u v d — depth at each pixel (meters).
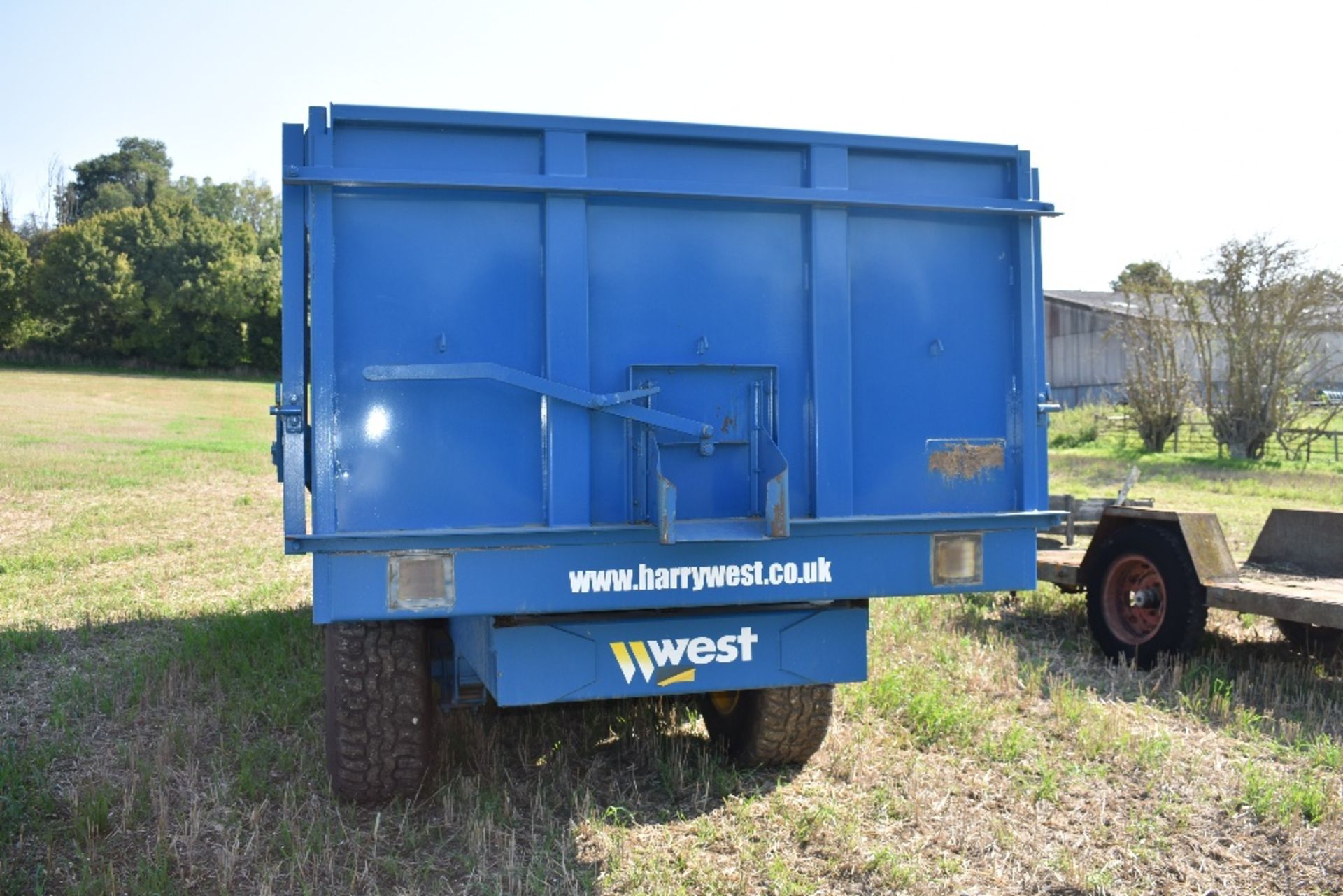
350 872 4.02
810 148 4.33
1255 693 6.50
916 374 4.48
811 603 4.55
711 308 4.24
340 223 3.90
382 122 3.92
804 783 4.96
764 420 4.31
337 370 3.89
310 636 7.57
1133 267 45.06
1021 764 5.21
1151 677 6.93
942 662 7.00
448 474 3.98
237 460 24.12
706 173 4.26
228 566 11.45
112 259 71.69
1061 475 22.45
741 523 4.17
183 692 6.27
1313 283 25.16
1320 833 4.40
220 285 72.00
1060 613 8.93
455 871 4.06
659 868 4.04
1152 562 7.19
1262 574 7.90
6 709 6.10
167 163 125.56
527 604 4.00
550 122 4.05
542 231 4.07
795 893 3.86
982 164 4.59
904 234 4.48
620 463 4.13
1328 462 25.12
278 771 5.04
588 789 4.84
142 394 52.47
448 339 3.98
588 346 4.09
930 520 4.37
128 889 3.84
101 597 9.57
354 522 3.91
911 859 4.14
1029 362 4.57
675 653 4.26
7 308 71.19
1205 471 23.19
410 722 4.55
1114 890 3.93
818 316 4.31
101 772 4.88
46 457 23.41
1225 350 27.31
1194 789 4.88
